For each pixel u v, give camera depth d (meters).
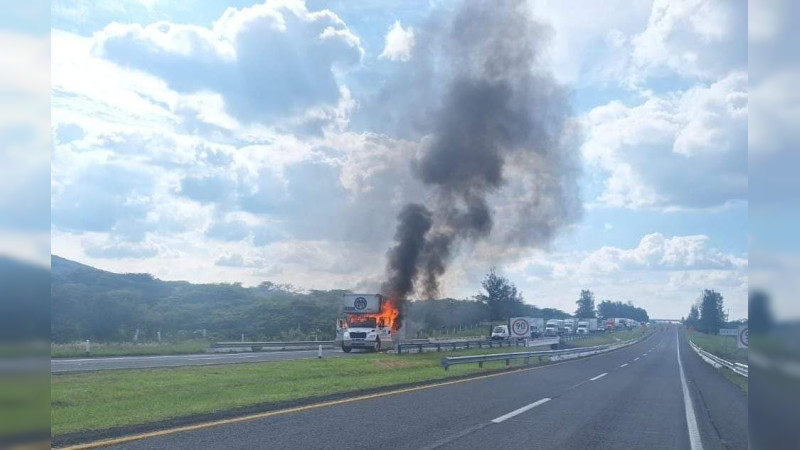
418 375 24.17
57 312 49.88
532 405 15.77
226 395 15.90
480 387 20.06
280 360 30.69
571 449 10.26
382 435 10.66
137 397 15.15
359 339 42.31
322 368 25.27
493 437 10.95
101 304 52.97
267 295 85.75
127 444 9.14
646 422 13.88
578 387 21.55
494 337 61.41
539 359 37.88
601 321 122.56
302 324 70.12
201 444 9.34
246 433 10.34
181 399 14.97
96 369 22.11
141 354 35.41
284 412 12.83
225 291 82.19
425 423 12.17
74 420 11.29
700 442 11.57
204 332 55.66
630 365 37.38
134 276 73.69
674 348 71.69
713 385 24.88
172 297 74.69
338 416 12.55
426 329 67.19
